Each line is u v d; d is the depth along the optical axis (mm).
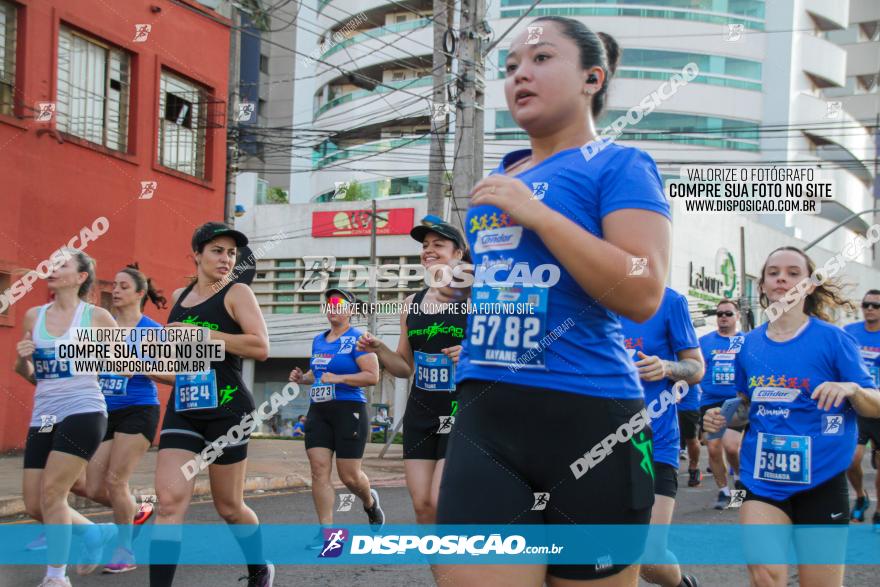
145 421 6477
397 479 14133
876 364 9375
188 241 17406
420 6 44875
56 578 5234
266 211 35469
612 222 2395
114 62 16141
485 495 2412
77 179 15117
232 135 18875
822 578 4246
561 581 2453
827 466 4242
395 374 6035
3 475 11133
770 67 47094
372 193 43781
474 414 2492
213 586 5719
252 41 29891
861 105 69062
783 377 4453
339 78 47656
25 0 14281
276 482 12664
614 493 2424
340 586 5852
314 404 7344
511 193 2348
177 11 17234
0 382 13617
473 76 14852
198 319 5105
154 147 16672
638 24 44906
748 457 4469
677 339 5492
